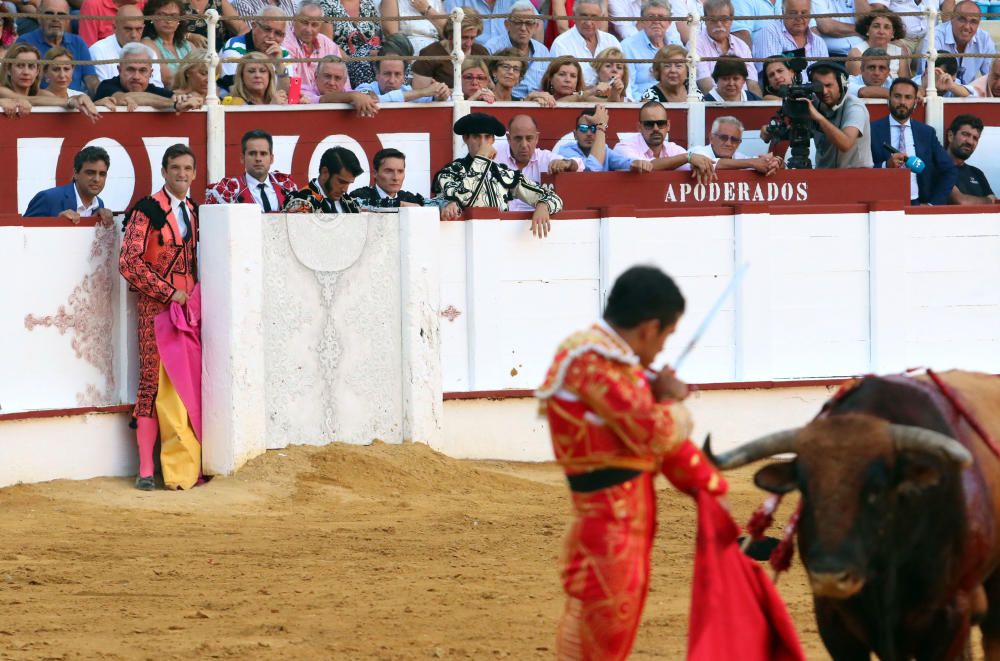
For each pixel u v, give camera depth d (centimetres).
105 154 3394
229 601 2286
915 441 1448
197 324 3275
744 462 1530
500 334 3694
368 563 2556
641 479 1475
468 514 2994
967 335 4038
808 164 3978
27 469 3169
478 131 3709
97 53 4031
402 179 3628
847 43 4756
